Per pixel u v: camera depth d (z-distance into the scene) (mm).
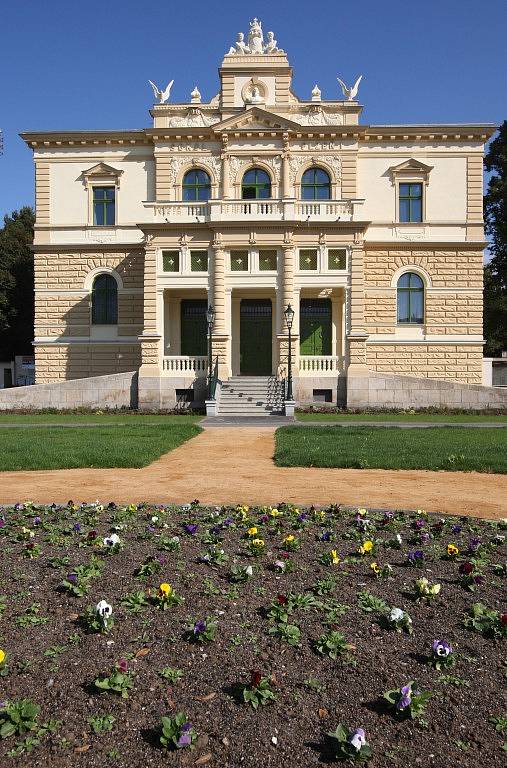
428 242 34469
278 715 3857
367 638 4789
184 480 12047
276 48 34562
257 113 33562
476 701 4020
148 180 35406
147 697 4016
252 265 31266
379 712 3902
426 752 3566
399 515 8562
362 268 31016
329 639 4668
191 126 34281
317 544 7098
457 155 34656
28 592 5574
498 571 6207
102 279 35750
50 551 6730
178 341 35250
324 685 4168
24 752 3527
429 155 34719
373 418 27141
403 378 30891
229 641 4707
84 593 5508
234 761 3484
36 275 35844
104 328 35656
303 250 31359
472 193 34688
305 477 12383
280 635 4777
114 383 31844
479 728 3768
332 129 33750
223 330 31109
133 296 35406
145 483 11719
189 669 4332
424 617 5168
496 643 4758
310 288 31750
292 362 31094
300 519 7992
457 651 4621
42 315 35906
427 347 34719
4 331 59375
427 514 8602
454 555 6602
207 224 30875
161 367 31375
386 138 34500
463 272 34719
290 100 34438
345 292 31109
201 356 31828
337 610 5234
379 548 6957
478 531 7801
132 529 7672
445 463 13453
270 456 15758
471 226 34688
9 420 26453
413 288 34875
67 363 35781
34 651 4531
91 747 3572
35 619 5012
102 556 6555
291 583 5852
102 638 4734
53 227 35531
